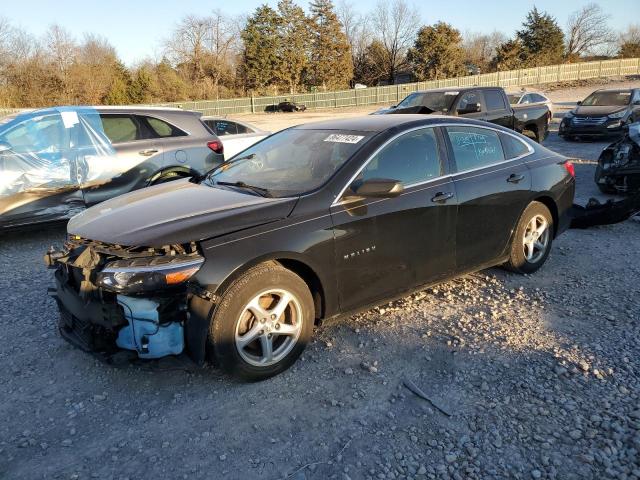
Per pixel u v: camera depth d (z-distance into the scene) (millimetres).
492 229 4480
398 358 3559
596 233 6430
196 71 68938
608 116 15219
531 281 4852
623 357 3490
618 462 2586
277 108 53781
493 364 3453
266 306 3309
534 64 75875
